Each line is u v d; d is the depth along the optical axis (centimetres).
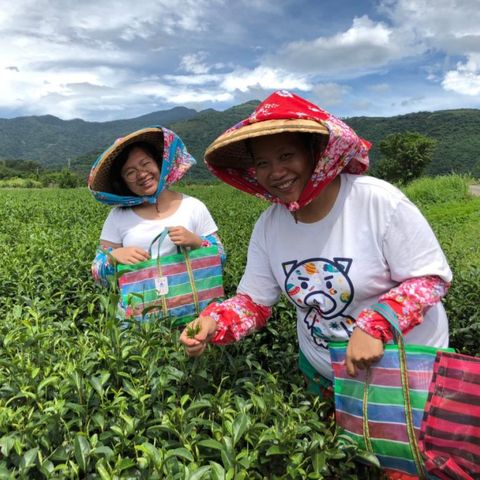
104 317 306
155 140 357
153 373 229
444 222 1523
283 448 197
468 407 203
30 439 190
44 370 233
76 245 610
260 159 223
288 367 326
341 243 232
